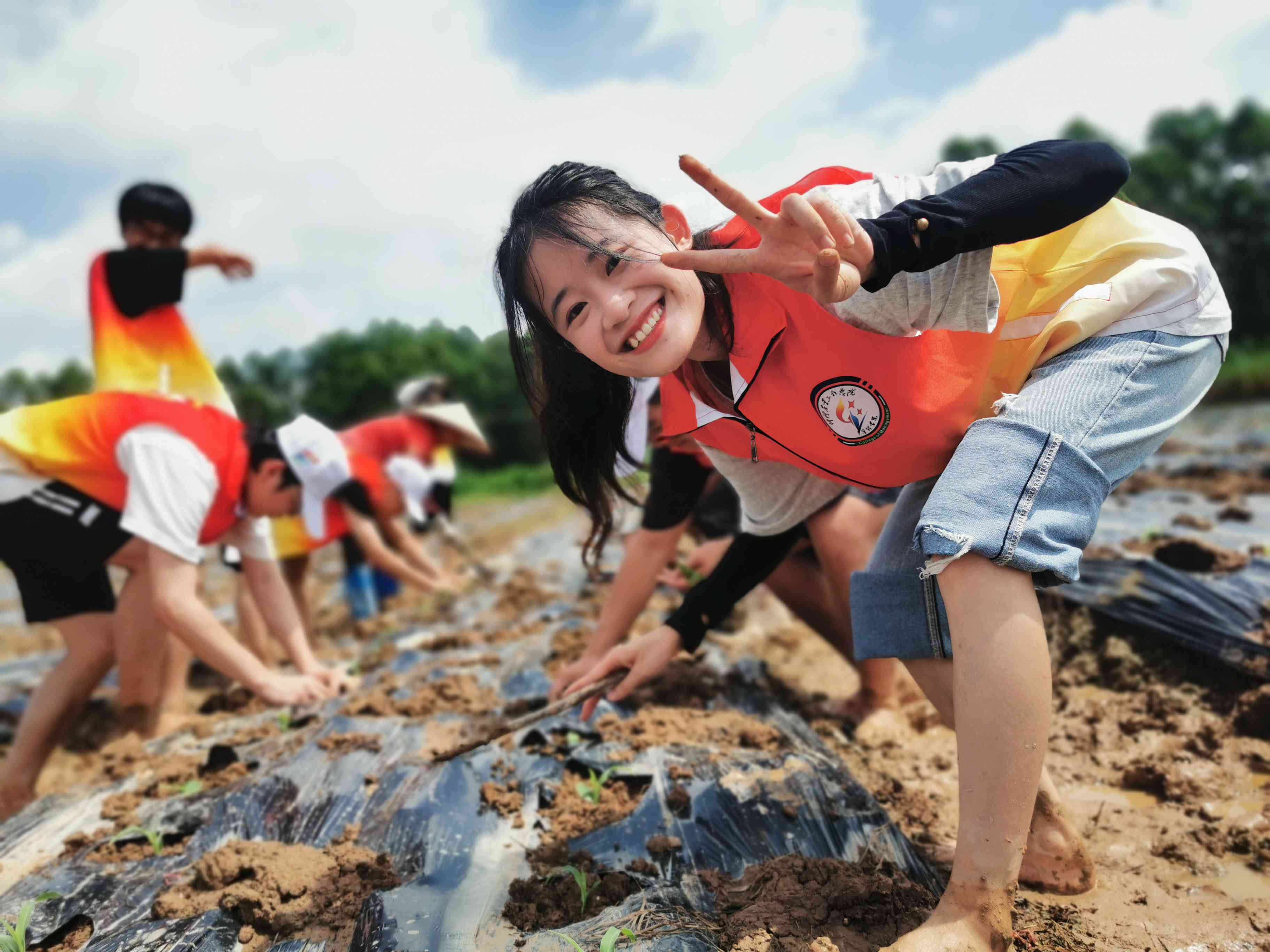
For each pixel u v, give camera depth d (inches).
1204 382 73.9
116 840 96.5
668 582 155.8
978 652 62.9
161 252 146.3
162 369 148.3
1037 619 63.6
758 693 127.2
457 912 77.8
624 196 70.8
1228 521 197.0
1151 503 233.3
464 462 1606.8
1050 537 64.2
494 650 163.5
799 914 71.6
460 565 364.2
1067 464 65.2
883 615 79.8
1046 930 75.6
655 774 99.3
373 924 74.9
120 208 155.8
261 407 2217.0
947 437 73.2
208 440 136.9
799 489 92.1
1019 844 62.4
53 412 138.3
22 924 78.4
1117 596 130.8
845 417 73.3
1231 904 78.3
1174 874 84.0
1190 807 95.1
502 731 94.4
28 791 140.8
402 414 240.7
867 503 124.4
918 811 100.3
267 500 147.2
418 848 89.3
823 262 55.5
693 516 177.5
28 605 144.0
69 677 145.1
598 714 119.7
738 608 189.2
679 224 73.2
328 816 98.1
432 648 172.7
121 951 77.5
